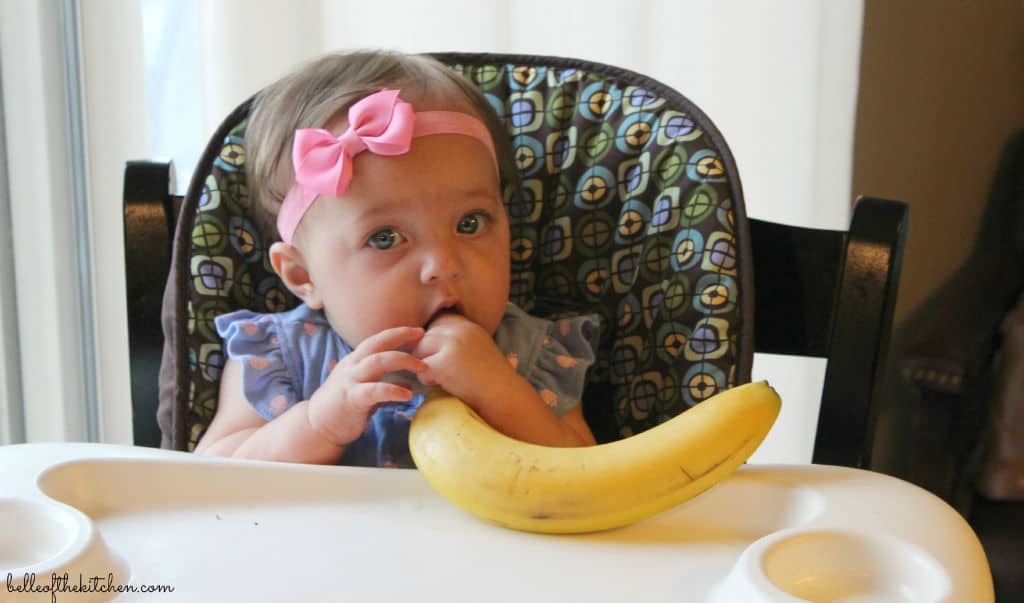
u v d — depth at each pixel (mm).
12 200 1226
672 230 857
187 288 860
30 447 608
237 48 1182
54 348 1262
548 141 956
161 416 864
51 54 1205
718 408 545
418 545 549
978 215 1465
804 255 854
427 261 772
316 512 590
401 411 848
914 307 1491
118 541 547
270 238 912
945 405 1448
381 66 857
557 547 549
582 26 1290
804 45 1290
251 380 835
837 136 1360
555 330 898
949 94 1408
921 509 538
